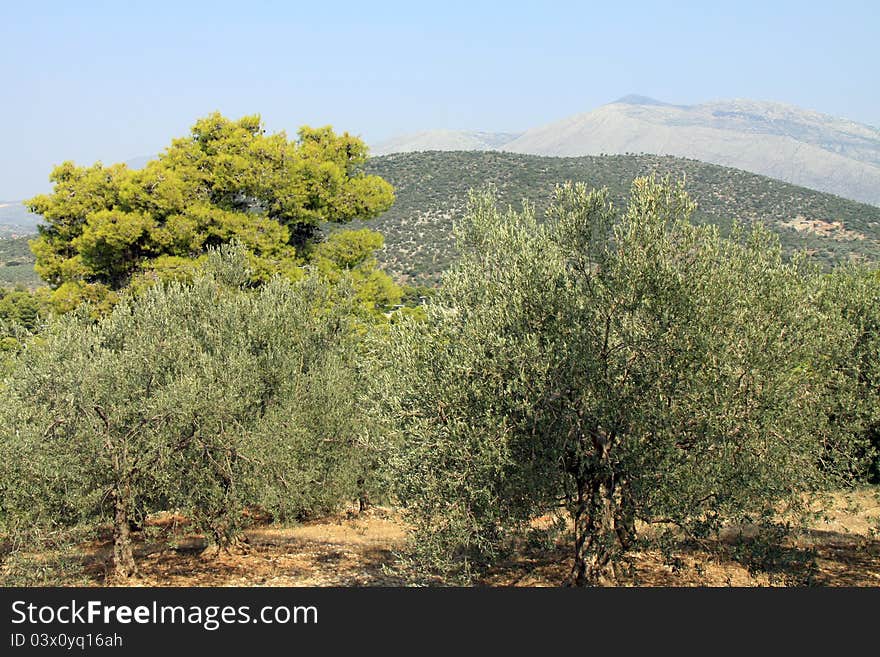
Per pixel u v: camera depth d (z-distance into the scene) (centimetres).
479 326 912
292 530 1767
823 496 1102
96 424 1116
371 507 1967
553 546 970
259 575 1326
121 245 2291
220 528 1323
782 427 943
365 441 1330
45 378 1128
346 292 1748
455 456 882
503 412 899
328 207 2602
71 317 1284
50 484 1055
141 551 1511
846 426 1108
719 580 1146
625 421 871
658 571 1209
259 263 2308
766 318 933
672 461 855
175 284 1440
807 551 1052
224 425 1197
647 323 868
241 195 2562
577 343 881
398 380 968
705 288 883
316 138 2706
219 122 2500
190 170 2431
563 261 941
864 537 1399
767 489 931
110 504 1184
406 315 1017
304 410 1424
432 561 941
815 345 992
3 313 4531
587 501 953
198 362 1229
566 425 895
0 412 1057
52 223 2414
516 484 891
